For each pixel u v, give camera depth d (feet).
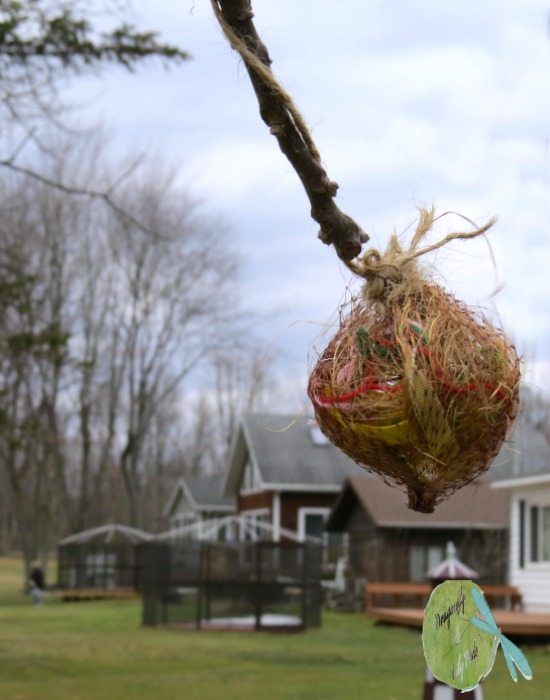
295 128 7.61
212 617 75.25
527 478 71.10
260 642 64.95
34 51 42.37
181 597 76.13
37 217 122.11
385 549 92.99
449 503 93.40
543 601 70.44
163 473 220.43
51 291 129.59
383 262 8.19
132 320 145.18
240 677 47.80
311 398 8.36
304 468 122.01
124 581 114.93
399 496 95.20
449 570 39.32
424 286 8.16
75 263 135.64
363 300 8.29
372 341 8.01
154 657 56.18
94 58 42.86
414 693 42.57
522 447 99.04
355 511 99.71
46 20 41.98
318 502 121.80
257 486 124.67
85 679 46.91
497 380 7.97
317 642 65.41
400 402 7.80
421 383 7.72
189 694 42.16
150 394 149.28
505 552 89.20
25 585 129.59
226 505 159.63
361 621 83.10
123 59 42.96
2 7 41.52
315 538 119.24
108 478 198.70
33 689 43.62
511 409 8.18
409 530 93.45
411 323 7.93
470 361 7.88
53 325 54.85
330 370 8.21
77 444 180.34
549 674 48.75
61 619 84.02
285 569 74.79
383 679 47.24
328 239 8.13
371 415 7.88
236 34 7.39
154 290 141.90
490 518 91.35
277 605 74.38
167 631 72.84
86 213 125.80
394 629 75.00
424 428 7.82
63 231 126.72
